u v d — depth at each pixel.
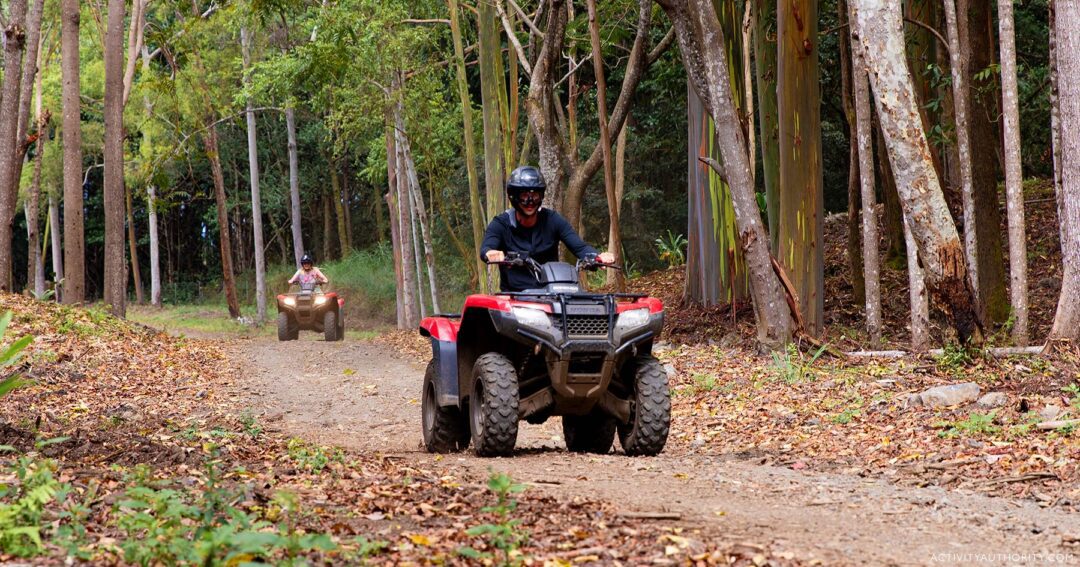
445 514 5.09
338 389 14.70
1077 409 8.56
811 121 15.07
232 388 14.56
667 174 35.72
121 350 16.52
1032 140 25.30
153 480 5.61
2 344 14.40
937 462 7.26
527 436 9.96
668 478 6.67
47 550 4.06
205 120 38.75
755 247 14.38
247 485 5.66
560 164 20.52
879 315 14.76
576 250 7.79
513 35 20.66
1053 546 4.77
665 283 23.80
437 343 8.17
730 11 16.23
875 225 14.72
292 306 24.94
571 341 7.23
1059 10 11.13
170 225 63.91
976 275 14.40
